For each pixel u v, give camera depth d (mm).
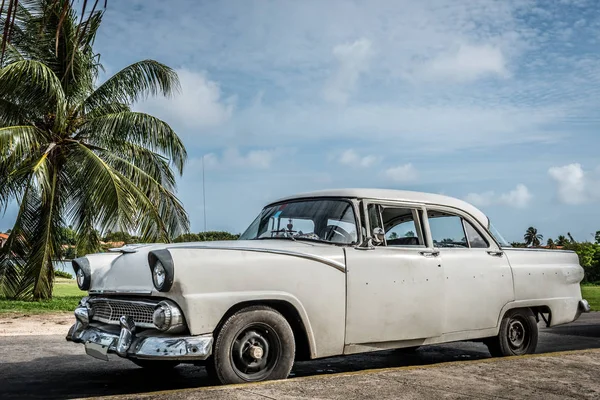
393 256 5219
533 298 6305
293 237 5293
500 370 4422
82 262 5066
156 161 17453
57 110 15531
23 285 15961
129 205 14906
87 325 4918
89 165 15289
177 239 17531
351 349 4906
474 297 5770
